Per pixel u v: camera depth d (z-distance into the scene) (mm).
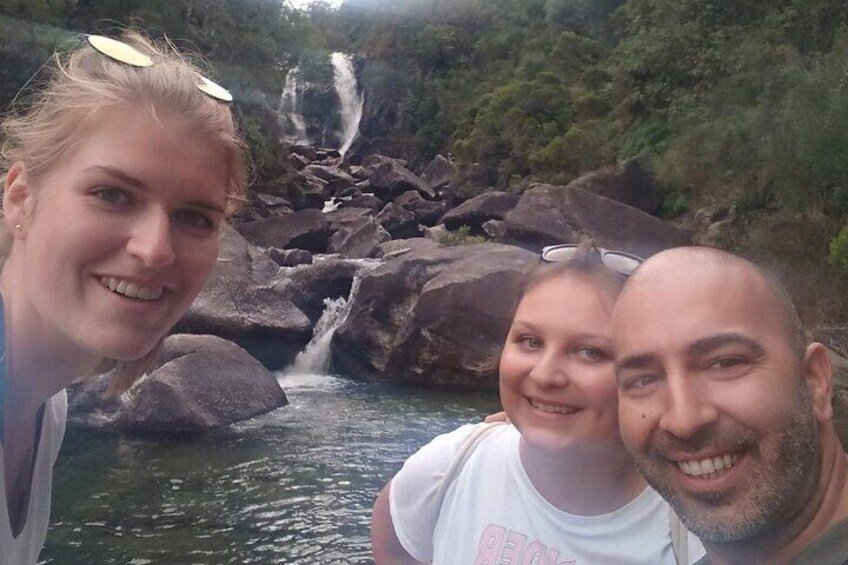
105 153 1347
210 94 1486
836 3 18656
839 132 13828
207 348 9984
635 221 17609
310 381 12922
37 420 1591
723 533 1176
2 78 17641
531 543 1870
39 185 1402
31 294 1403
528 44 38219
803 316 12570
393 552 2213
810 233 13828
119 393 1760
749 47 19750
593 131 25328
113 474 7535
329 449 8625
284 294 15148
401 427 9672
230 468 7863
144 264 1361
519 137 28359
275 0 29688
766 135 16844
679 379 1215
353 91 44656
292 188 29531
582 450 1808
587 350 1803
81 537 6078
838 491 1185
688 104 22500
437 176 35031
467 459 2051
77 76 1406
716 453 1182
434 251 13664
